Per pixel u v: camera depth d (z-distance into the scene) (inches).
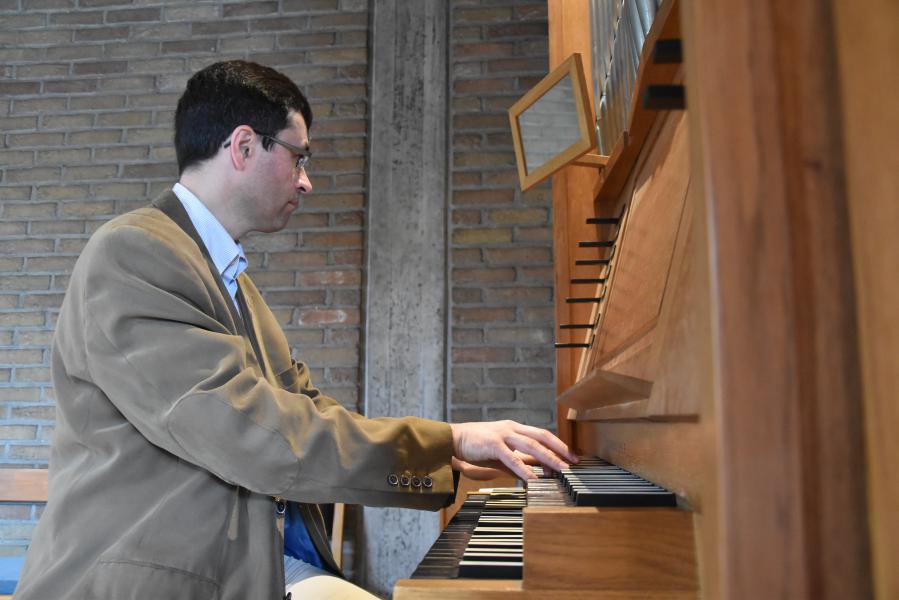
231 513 37.4
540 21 124.6
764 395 12.4
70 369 39.3
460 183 121.6
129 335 36.3
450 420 115.9
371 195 122.3
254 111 48.1
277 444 34.3
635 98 36.6
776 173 12.9
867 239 12.4
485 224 120.3
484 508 43.0
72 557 35.3
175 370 35.6
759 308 12.6
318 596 46.0
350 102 125.5
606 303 49.7
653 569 21.3
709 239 13.0
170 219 42.9
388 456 36.4
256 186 48.4
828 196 12.8
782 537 12.1
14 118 130.9
